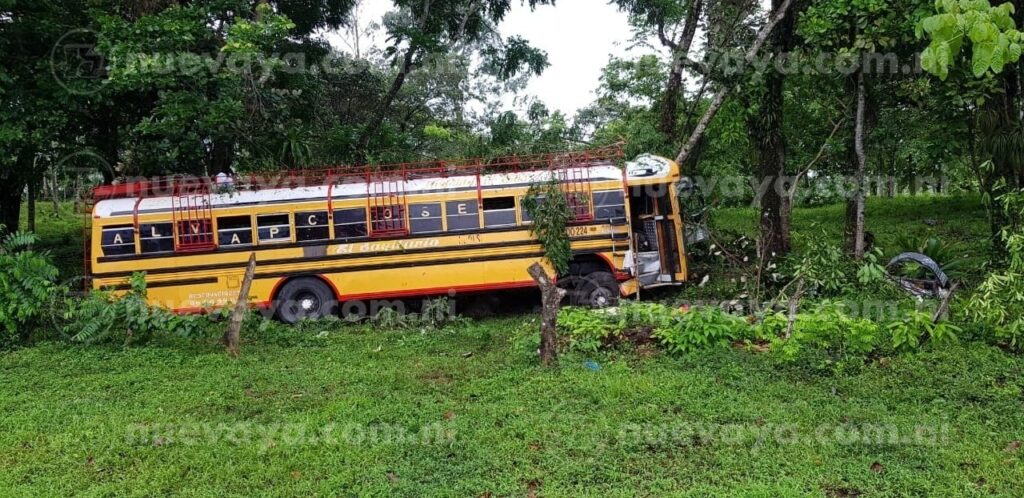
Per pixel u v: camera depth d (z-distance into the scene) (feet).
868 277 30.48
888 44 34.86
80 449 19.22
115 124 49.06
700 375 23.66
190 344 30.27
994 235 32.94
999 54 14.49
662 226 38.65
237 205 37.42
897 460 17.60
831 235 54.60
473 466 17.71
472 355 28.84
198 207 37.35
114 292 33.27
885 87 41.63
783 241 41.29
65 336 30.94
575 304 38.19
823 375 23.44
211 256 37.35
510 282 37.65
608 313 29.86
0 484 17.25
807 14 37.73
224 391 24.09
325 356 29.22
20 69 43.19
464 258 37.60
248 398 23.35
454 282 37.60
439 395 23.12
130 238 37.24
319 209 37.55
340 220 37.58
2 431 20.72
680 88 51.13
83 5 44.68
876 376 22.84
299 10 56.44
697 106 51.03
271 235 37.50
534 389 23.13
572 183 37.68
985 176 33.63
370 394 23.49
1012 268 25.27
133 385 25.02
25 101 41.88
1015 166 31.86
